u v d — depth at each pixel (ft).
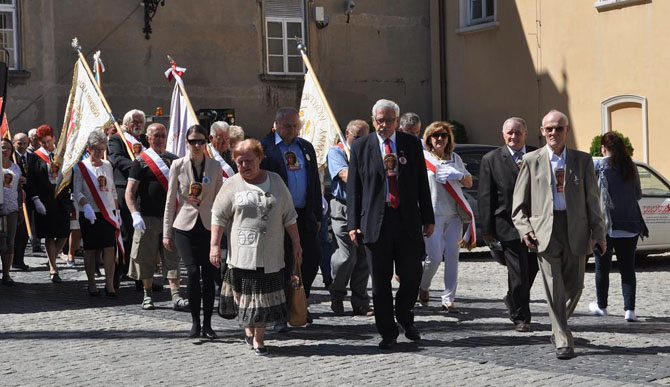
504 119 81.87
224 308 28.32
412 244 28.50
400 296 29.12
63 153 43.83
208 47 80.23
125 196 35.96
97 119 42.29
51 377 25.16
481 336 30.30
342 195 34.22
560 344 26.73
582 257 27.53
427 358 26.99
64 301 38.81
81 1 75.31
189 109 40.14
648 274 47.37
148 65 77.92
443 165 34.86
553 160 27.50
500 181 30.78
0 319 34.50
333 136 37.81
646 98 71.15
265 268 27.27
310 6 84.48
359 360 26.89
